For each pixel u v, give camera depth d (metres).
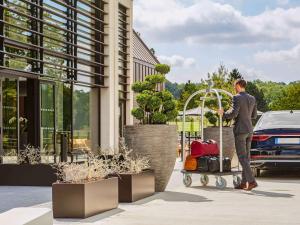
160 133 10.64
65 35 16.78
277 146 13.43
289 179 13.48
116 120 19.16
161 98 11.16
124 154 10.32
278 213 8.06
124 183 9.21
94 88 18.66
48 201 9.67
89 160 8.75
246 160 11.16
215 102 20.23
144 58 33.56
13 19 14.35
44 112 15.86
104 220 7.45
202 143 11.72
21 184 12.32
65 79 16.50
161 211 8.25
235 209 8.48
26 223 3.84
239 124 11.23
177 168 17.48
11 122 14.48
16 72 14.30
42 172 12.27
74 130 17.45
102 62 18.73
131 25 21.17
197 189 11.30
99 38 18.59
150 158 10.60
